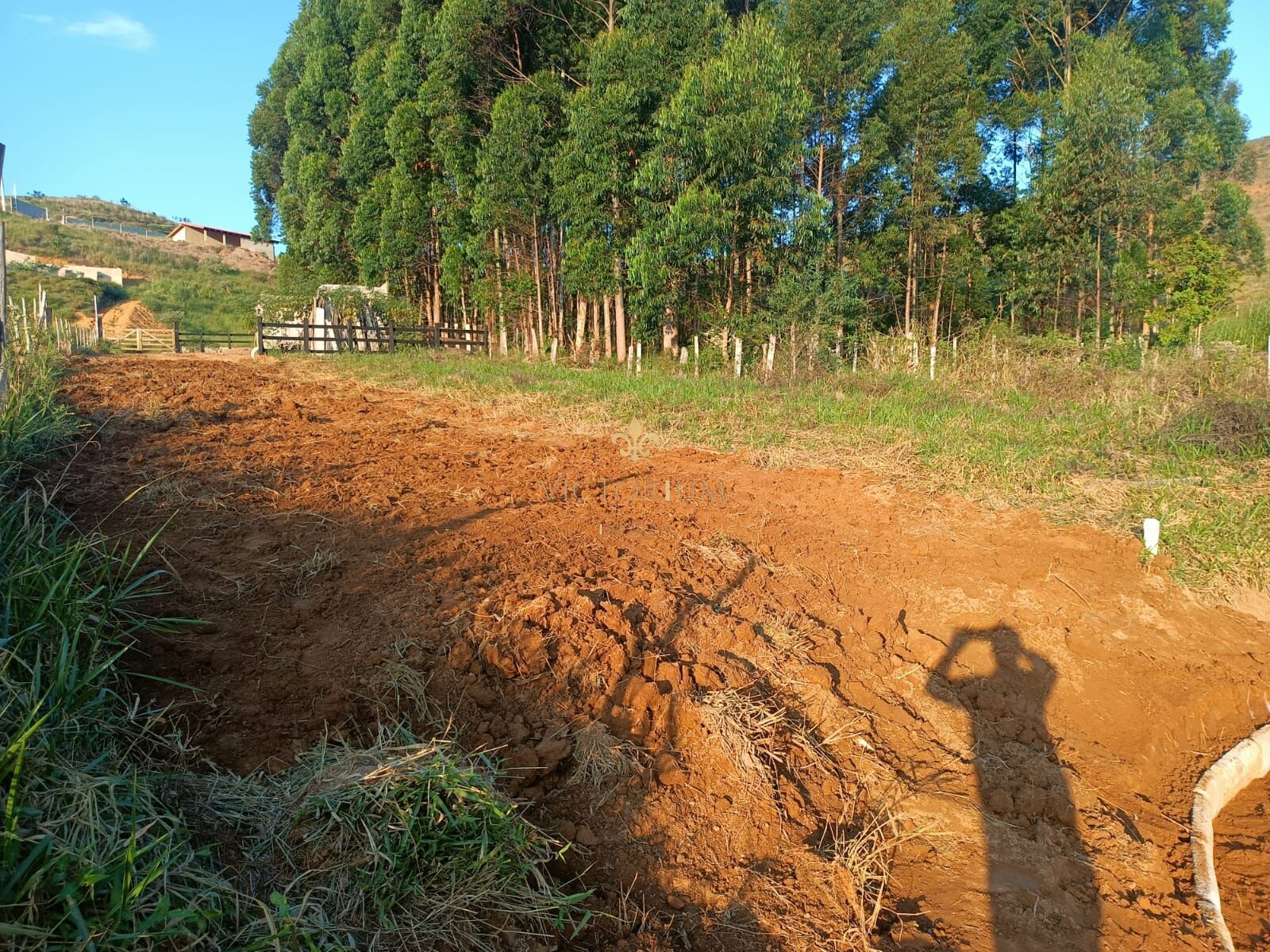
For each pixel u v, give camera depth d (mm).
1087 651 4898
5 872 1975
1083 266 18922
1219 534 6027
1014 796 3787
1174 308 19203
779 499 7078
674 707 3693
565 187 19953
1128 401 10281
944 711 4270
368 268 28312
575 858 2924
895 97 20766
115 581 3852
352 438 8555
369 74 27422
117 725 2844
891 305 24109
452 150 23359
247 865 2480
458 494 6410
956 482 7293
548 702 3576
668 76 18594
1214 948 3127
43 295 18266
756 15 19250
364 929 2393
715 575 5203
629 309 20062
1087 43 21984
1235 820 4098
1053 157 19594
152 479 5973
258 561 4566
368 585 4371
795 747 3713
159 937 2008
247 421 9062
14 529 3943
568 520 5984
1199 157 21953
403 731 3113
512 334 26969
